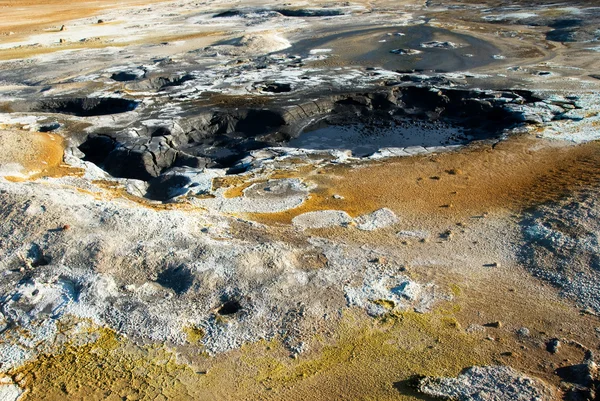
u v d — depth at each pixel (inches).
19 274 280.8
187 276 277.6
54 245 293.7
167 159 489.4
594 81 638.5
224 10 1441.9
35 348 241.1
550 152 437.1
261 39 944.9
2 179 390.6
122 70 782.5
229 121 572.7
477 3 1321.4
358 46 918.4
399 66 774.5
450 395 209.6
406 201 364.8
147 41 1029.8
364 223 335.0
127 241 302.0
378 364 226.8
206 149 527.5
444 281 276.5
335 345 237.6
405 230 326.0
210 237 314.2
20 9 1578.5
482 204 355.9
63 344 242.7
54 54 924.0
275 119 572.4
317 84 681.0
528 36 922.1
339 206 359.9
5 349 240.7
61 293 268.8
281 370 226.2
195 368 229.1
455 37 945.5
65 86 698.2
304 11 1322.6
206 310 259.1
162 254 291.7
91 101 642.8
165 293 270.1
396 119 594.6
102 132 525.3
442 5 1337.4
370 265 289.9
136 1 1748.3
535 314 251.3
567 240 298.0
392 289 270.8
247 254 289.6
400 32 1015.0
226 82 704.4
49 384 223.0
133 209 336.5
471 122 569.6
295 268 286.5
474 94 611.8
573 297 260.2
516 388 210.5
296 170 429.4
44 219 312.3
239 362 231.1
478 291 268.5
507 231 318.0
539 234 307.9
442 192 377.1
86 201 349.4
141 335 246.2
